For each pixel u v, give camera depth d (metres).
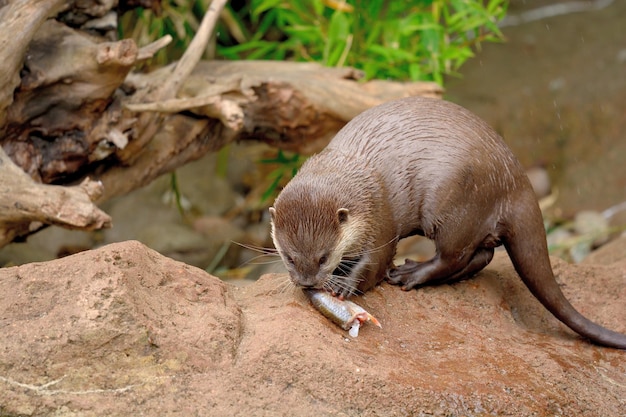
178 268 7.73
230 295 7.98
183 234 15.52
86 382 6.67
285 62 12.88
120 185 11.61
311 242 7.88
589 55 20.47
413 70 13.49
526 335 8.68
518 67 20.41
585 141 19.06
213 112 11.38
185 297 7.44
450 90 19.88
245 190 17.52
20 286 7.12
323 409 6.77
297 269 7.89
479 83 20.05
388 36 14.31
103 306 6.89
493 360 7.72
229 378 6.82
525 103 19.39
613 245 12.55
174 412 6.57
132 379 6.73
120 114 10.76
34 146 10.62
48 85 10.23
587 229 17.06
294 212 8.00
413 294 8.76
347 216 8.02
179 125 11.72
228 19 16.25
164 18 14.34
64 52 10.23
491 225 8.71
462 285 9.13
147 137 11.20
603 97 19.22
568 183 18.70
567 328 9.16
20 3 9.71
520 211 8.69
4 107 9.91
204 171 17.42
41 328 6.79
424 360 7.53
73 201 9.12
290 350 7.00
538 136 19.28
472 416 6.98
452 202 8.44
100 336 6.78
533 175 18.88
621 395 7.74
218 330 7.10
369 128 8.67
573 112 19.20
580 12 22.11
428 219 8.56
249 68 12.59
